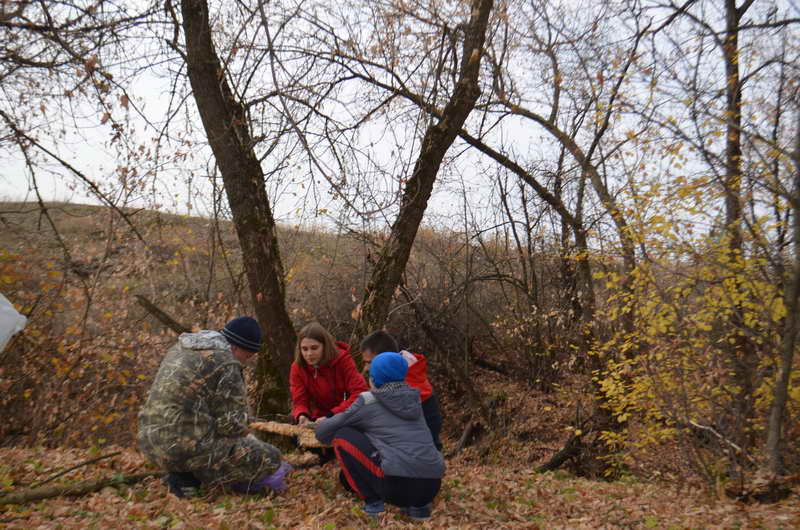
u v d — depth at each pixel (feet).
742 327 22.03
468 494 19.35
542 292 48.32
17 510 14.61
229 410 15.62
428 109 27.94
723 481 21.71
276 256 29.27
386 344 18.21
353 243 44.04
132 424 34.17
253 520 13.99
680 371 24.52
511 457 36.27
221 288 40.42
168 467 15.37
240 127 28.12
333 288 46.09
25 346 32.48
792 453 20.93
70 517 14.01
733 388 22.53
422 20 28.14
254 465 15.87
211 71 27.12
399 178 26.86
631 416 30.73
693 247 23.61
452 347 48.21
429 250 48.85
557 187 45.01
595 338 33.45
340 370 18.83
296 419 18.62
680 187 23.08
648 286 25.61
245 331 16.43
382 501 15.24
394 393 15.10
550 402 42.88
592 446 32.86
